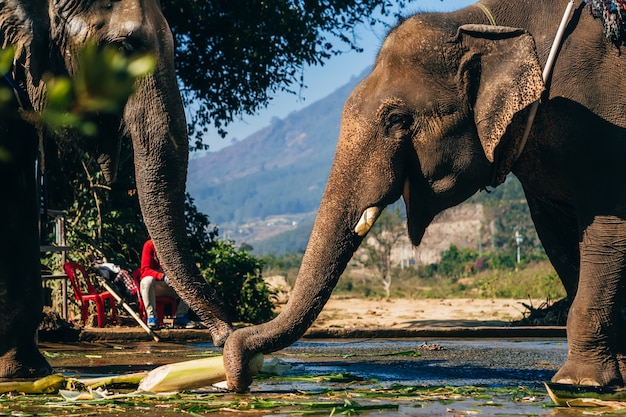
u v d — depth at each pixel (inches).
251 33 661.3
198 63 694.5
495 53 211.3
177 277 204.2
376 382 222.7
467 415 161.9
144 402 181.9
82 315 494.9
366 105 211.0
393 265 3334.2
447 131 209.9
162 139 210.4
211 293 202.8
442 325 573.6
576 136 210.1
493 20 220.4
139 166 211.3
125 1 223.1
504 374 252.4
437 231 4441.4
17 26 224.4
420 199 215.6
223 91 705.6
